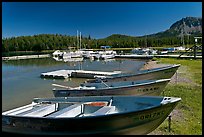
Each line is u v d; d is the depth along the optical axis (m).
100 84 11.29
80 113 7.12
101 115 5.61
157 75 13.92
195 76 17.58
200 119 8.05
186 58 34.38
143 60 43.47
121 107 7.31
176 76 17.53
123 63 37.66
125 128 5.89
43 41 84.62
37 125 5.96
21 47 79.69
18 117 6.11
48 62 43.38
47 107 7.27
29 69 30.03
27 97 13.36
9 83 18.47
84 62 42.00
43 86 16.98
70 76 21.44
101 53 54.34
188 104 9.79
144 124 6.01
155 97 6.71
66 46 83.88
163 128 7.36
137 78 13.30
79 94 9.91
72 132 5.79
